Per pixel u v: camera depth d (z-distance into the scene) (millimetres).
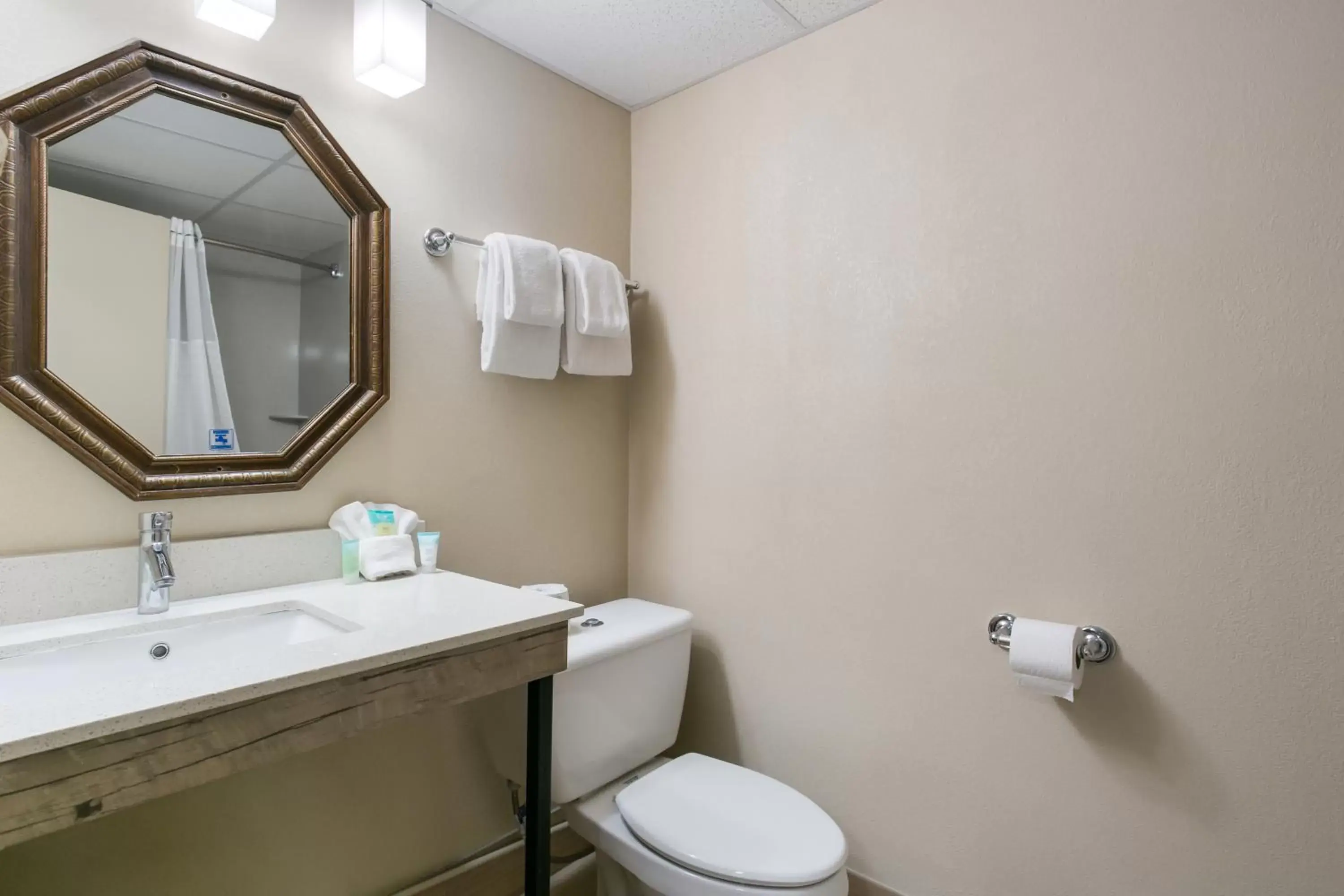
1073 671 1262
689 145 2002
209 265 1313
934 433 1542
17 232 1110
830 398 1702
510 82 1810
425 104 1633
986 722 1474
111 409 1200
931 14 1544
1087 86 1348
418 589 1378
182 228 1282
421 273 1620
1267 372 1180
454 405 1685
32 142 1124
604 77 1947
